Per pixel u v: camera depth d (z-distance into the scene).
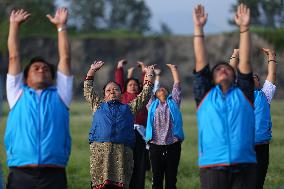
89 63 165.50
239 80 15.89
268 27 152.38
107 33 181.00
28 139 15.02
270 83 22.30
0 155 38.56
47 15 15.57
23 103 15.24
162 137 24.20
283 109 83.38
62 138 15.20
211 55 161.75
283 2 45.56
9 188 15.24
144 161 24.80
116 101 21.77
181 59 167.25
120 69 26.31
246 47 15.90
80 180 29.58
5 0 136.25
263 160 21.78
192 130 57.66
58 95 15.36
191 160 36.47
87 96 22.14
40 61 15.69
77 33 180.00
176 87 24.95
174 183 24.45
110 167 21.22
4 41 129.50
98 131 21.39
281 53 151.50
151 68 22.59
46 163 14.98
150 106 24.45
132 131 21.67
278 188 26.42
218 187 15.41
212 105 15.51
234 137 15.34
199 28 15.94
